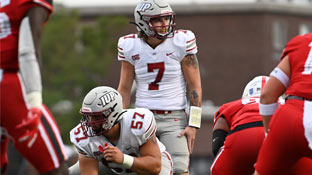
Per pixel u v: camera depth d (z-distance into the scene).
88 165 21.86
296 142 17.88
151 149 21.42
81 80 112.44
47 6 16.14
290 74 18.48
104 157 21.08
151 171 21.33
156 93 24.02
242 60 148.00
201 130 111.50
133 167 21.02
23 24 15.84
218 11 147.62
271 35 147.62
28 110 16.14
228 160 22.14
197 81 24.16
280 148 18.08
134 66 24.42
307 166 19.34
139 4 23.67
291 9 149.62
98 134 21.11
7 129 16.20
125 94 24.69
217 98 148.75
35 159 16.48
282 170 18.52
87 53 118.56
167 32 23.59
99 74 119.62
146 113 21.39
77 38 120.88
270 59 147.88
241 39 147.88
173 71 23.98
